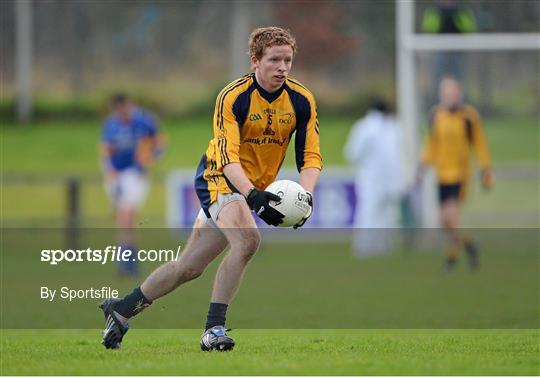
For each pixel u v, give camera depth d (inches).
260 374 991.6
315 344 1283.2
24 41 5364.2
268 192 1105.4
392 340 1336.1
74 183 2812.5
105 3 5462.6
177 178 2844.5
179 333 1477.6
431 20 2881.4
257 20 5305.1
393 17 5364.2
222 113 1123.3
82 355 1156.5
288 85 1140.5
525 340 1323.8
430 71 2901.1
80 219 2795.3
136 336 1430.9
